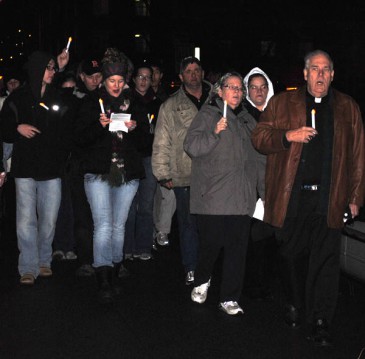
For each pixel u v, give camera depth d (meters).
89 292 7.29
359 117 5.82
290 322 6.16
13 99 7.33
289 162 5.76
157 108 9.23
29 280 7.49
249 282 7.06
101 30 34.50
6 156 8.31
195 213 6.56
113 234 7.20
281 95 5.95
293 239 5.96
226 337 5.93
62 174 8.37
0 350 5.59
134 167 6.99
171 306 6.82
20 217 7.54
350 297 7.14
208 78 11.98
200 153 6.35
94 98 6.98
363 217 6.27
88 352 5.55
